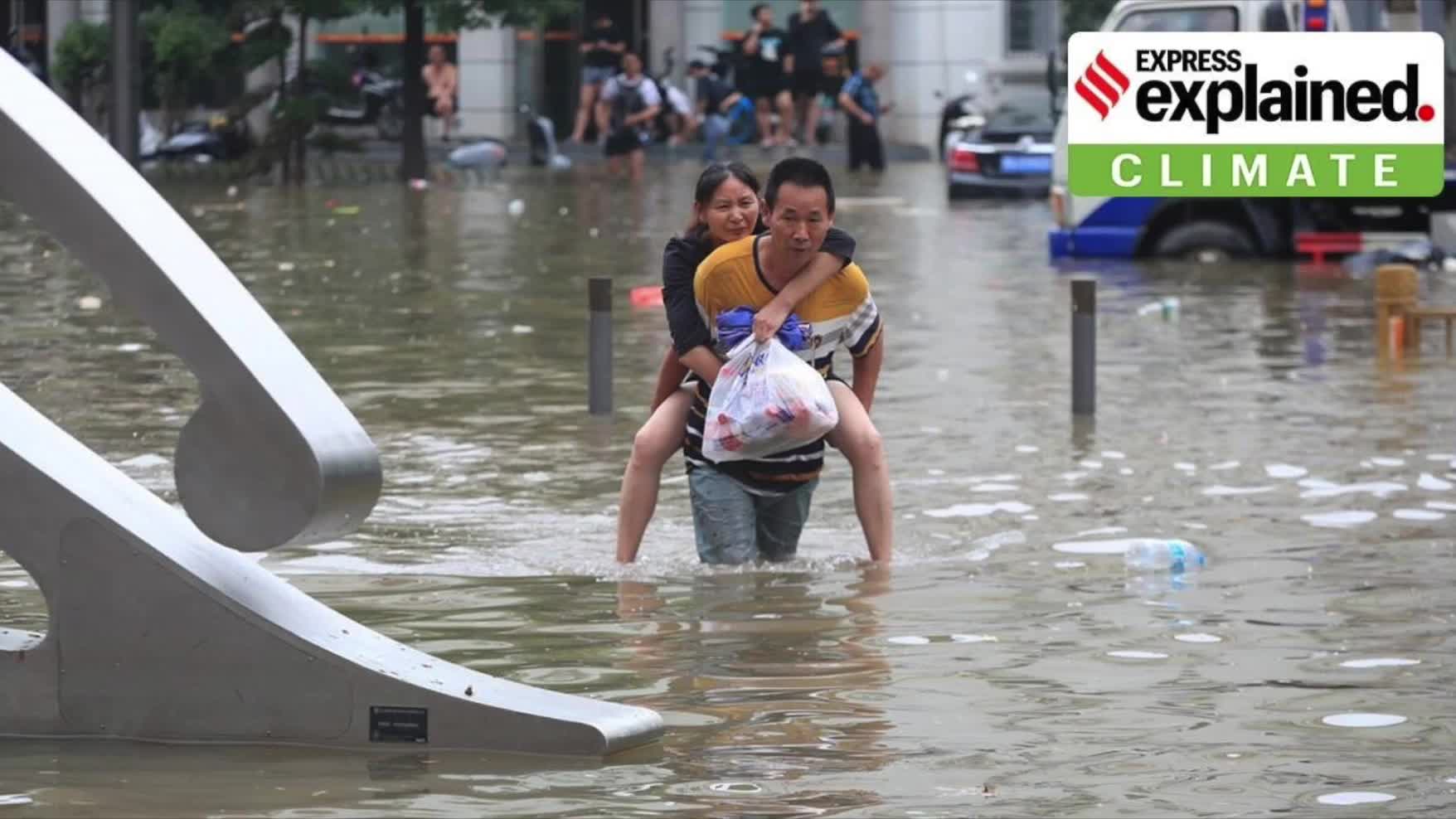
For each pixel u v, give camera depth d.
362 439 7.66
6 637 8.12
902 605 10.20
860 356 11.30
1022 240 33.66
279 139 47.00
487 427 15.70
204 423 7.52
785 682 8.76
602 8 66.75
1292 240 29.30
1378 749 7.79
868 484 11.23
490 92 65.44
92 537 7.87
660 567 11.11
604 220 36.62
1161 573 10.92
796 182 10.82
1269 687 8.66
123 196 7.59
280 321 22.28
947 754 7.72
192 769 7.52
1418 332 20.45
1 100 7.55
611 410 16.33
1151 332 21.88
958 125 58.38
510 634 9.62
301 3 47.12
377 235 33.47
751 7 66.56
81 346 19.62
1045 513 12.59
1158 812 7.07
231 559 8.05
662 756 7.70
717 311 11.02
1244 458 14.41
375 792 7.25
